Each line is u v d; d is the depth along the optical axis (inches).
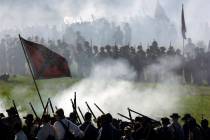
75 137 1053.2
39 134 1037.2
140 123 1090.1
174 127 1202.6
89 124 1077.1
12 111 1072.2
